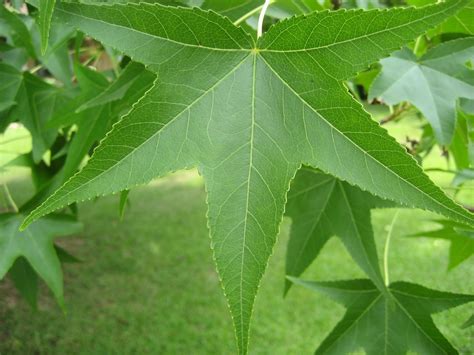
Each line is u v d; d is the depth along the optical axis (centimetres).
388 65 24
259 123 16
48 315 87
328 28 16
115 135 15
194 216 130
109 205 141
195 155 16
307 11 25
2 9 28
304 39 16
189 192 150
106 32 16
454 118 24
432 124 24
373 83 24
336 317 81
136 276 100
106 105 31
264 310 84
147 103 16
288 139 16
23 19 32
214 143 16
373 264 28
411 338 27
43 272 34
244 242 16
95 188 15
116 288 95
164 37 16
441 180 118
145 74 24
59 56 36
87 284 97
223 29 16
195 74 16
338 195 30
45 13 16
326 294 28
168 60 16
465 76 25
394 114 32
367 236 29
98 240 117
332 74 16
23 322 84
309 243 31
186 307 88
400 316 27
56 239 118
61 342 79
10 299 92
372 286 28
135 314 86
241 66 17
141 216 131
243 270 16
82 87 30
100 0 19
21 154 38
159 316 86
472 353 49
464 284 60
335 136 16
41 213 15
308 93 16
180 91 16
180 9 16
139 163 16
